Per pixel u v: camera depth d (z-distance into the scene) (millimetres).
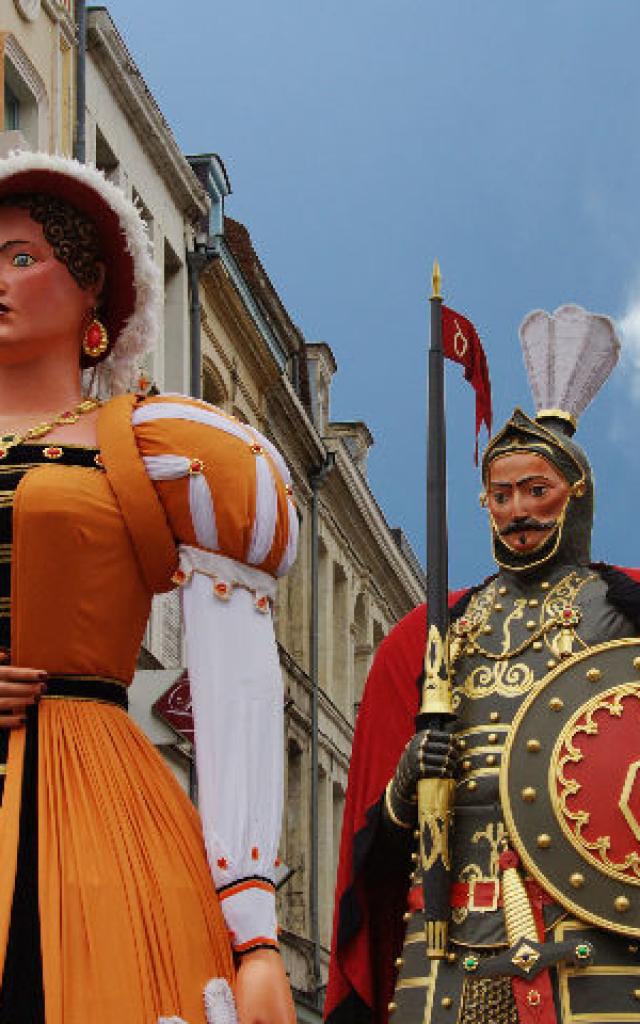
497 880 6488
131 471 4289
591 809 6449
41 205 4621
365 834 6910
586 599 6996
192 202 29422
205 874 4086
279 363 34781
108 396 4809
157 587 4348
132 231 4684
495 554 7184
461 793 6672
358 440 42250
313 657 36219
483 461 7293
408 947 6641
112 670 4270
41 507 4223
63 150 24359
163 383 28219
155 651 24906
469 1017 6316
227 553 4293
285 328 36000
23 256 4590
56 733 4129
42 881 3895
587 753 6539
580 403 7508
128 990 3826
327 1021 7062
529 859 6445
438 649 6859
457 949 6457
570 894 6375
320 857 36812
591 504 7230
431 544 7016
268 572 4344
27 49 23344
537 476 7109
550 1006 6207
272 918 4066
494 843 6543
